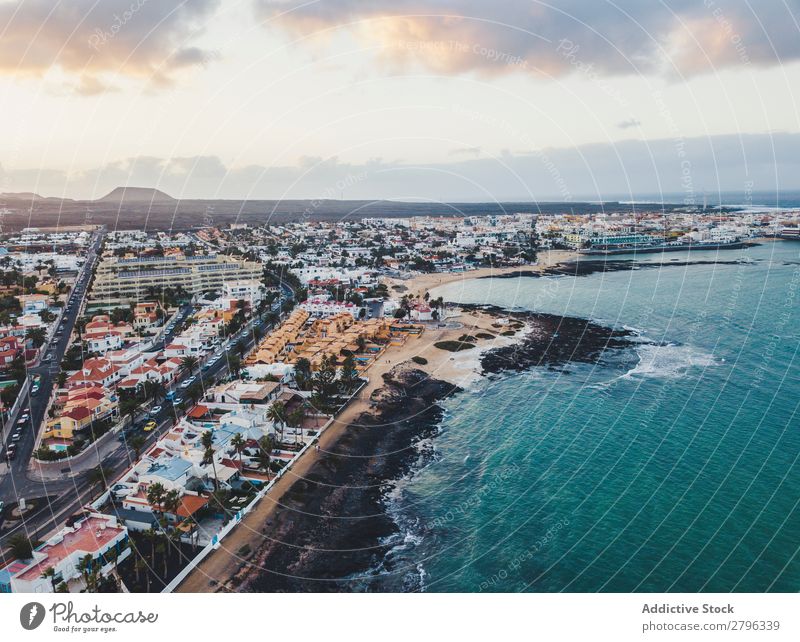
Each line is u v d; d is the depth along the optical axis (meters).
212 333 161.00
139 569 64.38
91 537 66.62
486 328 183.25
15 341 141.62
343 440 101.25
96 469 85.94
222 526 74.00
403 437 103.81
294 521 77.00
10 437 96.94
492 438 103.00
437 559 70.12
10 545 62.50
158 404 112.81
